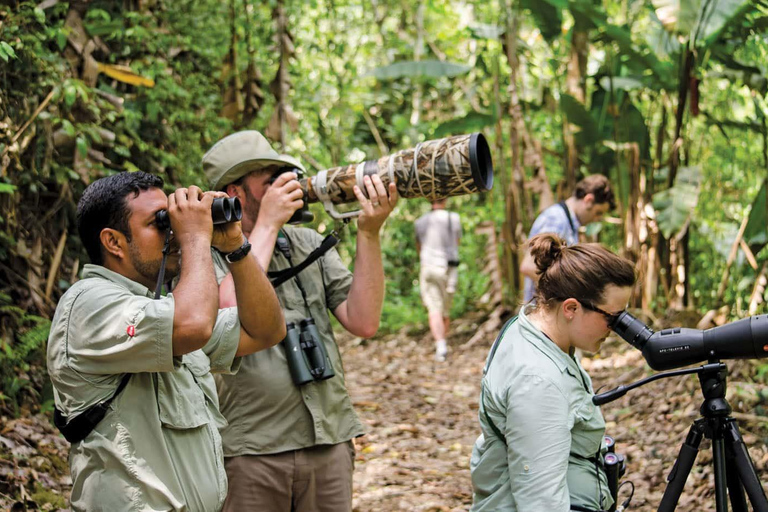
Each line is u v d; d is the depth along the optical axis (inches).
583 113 322.3
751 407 193.2
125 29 242.1
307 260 112.4
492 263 394.0
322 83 495.8
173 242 82.0
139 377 77.4
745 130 302.4
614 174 343.3
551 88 391.2
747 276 294.2
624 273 83.1
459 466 207.9
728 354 84.6
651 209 327.6
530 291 221.9
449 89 508.7
